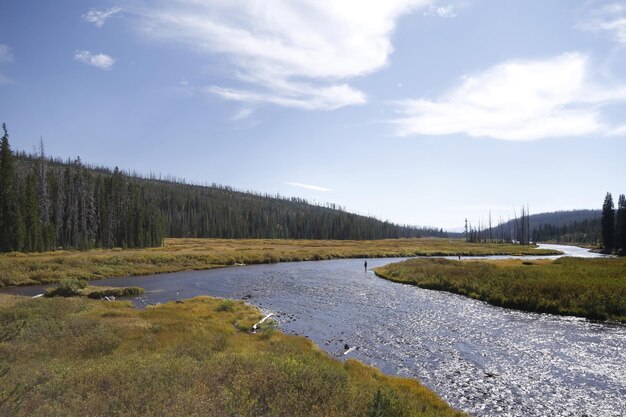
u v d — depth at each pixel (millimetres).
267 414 10211
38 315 23719
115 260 64312
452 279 46562
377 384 15016
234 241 139750
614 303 31000
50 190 98500
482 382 17500
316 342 23516
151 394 10516
